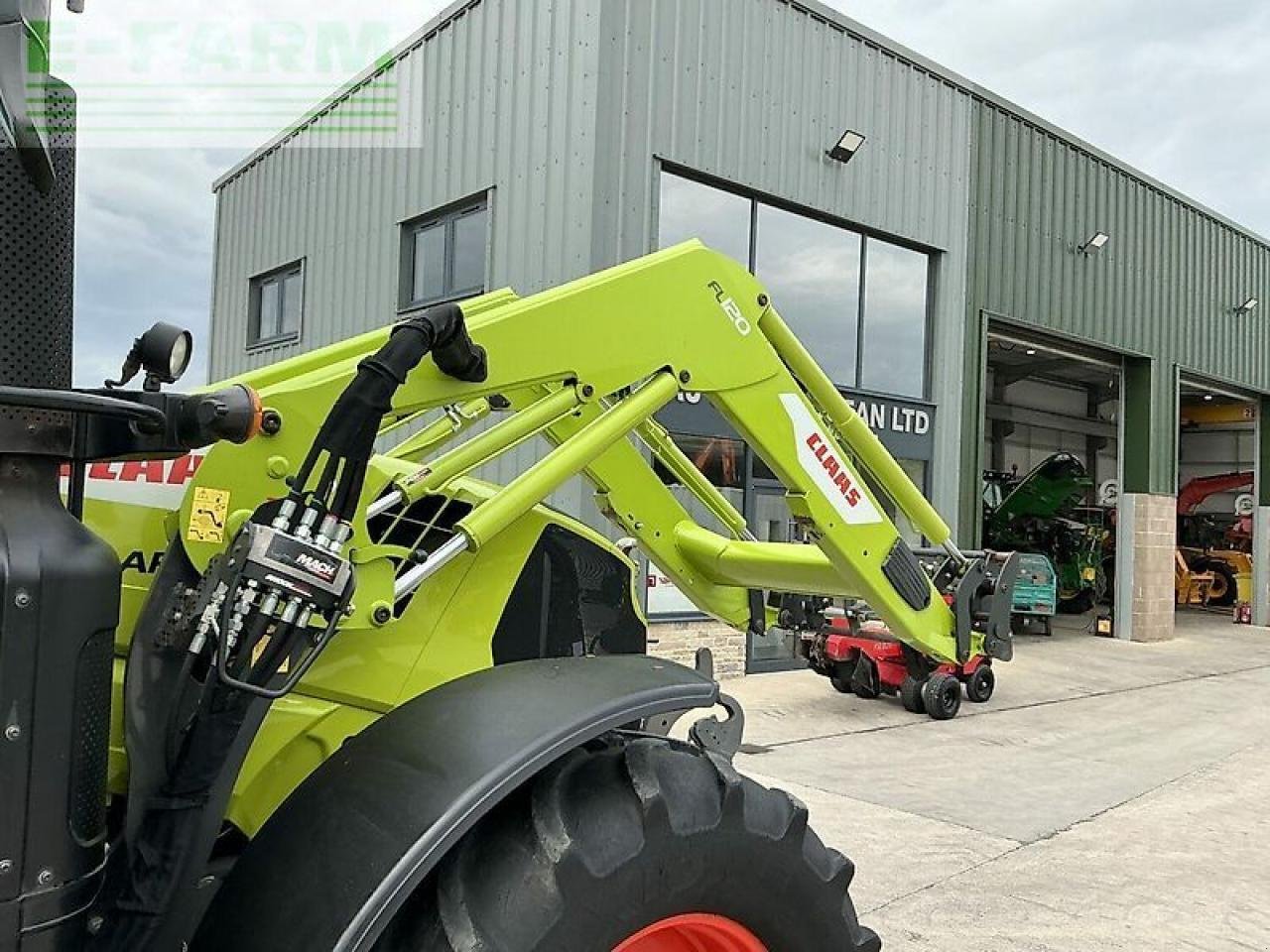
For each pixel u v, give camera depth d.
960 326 12.11
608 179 8.62
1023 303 13.12
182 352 1.63
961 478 12.35
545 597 2.61
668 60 9.00
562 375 2.18
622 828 1.61
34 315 1.39
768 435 2.55
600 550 2.78
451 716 1.68
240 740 1.66
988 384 21.28
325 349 2.30
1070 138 13.67
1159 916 4.30
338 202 11.58
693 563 3.33
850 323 11.01
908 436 11.65
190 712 1.65
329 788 1.62
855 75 10.69
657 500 3.29
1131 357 15.42
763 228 10.02
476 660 2.40
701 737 2.09
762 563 3.09
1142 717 8.91
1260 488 18.44
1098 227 14.31
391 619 2.07
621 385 2.27
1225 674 11.79
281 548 1.54
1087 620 17.50
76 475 1.53
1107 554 19.62
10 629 1.29
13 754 1.29
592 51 8.52
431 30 10.11
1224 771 6.93
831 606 6.32
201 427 1.55
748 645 10.03
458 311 1.86
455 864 1.55
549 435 2.81
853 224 10.84
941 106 11.76
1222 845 5.29
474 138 9.62
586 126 8.52
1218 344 16.83
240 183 13.62
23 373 1.38
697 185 9.45
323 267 11.84
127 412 1.37
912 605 2.95
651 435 3.26
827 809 5.76
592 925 1.53
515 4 9.22
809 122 10.20
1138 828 5.56
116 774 1.84
